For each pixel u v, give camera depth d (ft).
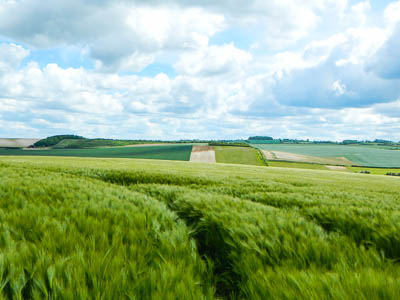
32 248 5.64
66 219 8.03
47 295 4.16
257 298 4.57
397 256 7.86
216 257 8.50
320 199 18.34
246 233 7.62
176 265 5.57
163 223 8.67
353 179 87.25
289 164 293.23
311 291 4.33
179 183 35.42
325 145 572.51
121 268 5.07
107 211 9.75
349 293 4.27
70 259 5.23
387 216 11.03
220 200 13.73
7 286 4.49
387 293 4.29
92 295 4.23
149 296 4.28
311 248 6.70
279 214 10.81
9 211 9.10
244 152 340.59
